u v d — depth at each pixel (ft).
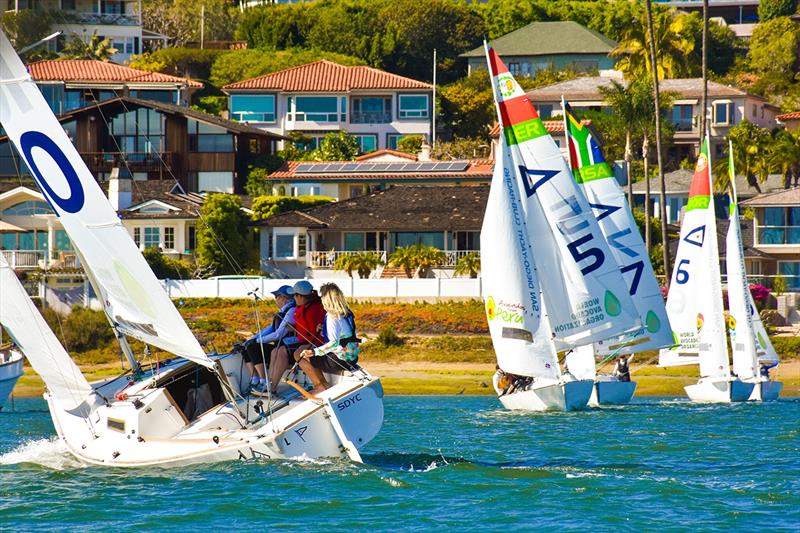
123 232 264.52
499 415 455.22
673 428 405.80
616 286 471.21
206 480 261.03
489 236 452.35
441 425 412.77
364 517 234.58
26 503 245.45
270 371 268.21
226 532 223.51
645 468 300.61
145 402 270.46
